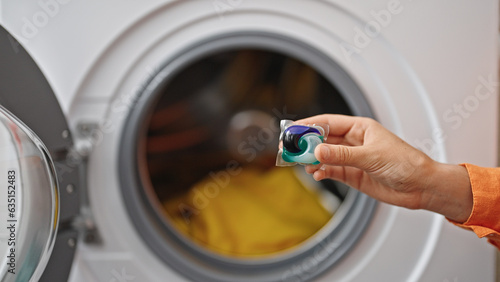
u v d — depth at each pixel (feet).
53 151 2.16
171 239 2.65
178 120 3.31
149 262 2.62
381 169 1.84
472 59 2.42
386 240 2.56
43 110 2.12
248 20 2.51
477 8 2.40
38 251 1.72
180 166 3.43
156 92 2.55
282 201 3.30
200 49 2.52
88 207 2.54
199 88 3.25
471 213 1.86
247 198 3.34
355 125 2.03
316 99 3.18
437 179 1.85
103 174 2.57
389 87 2.49
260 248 2.97
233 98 3.33
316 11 2.46
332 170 2.15
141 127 2.58
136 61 2.54
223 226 3.14
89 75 2.53
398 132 2.52
